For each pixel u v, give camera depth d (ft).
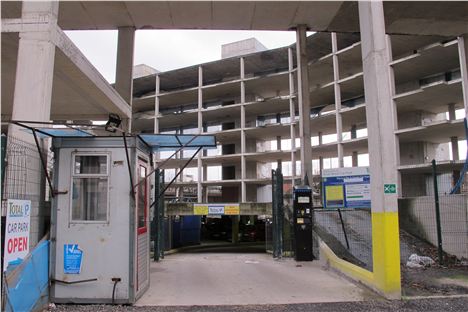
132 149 23.40
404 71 101.40
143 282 25.66
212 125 155.53
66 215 22.86
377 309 22.02
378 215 25.54
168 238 63.10
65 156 23.18
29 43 26.50
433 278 29.76
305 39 59.82
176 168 156.25
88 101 47.60
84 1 50.03
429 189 100.48
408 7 51.98
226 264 39.58
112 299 22.57
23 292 19.34
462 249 36.70
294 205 41.81
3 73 41.50
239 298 24.73
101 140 23.35
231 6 52.39
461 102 101.30
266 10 54.24
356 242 42.96
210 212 66.13
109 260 22.79
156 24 56.08
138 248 24.14
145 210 26.48
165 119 152.97
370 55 26.48
